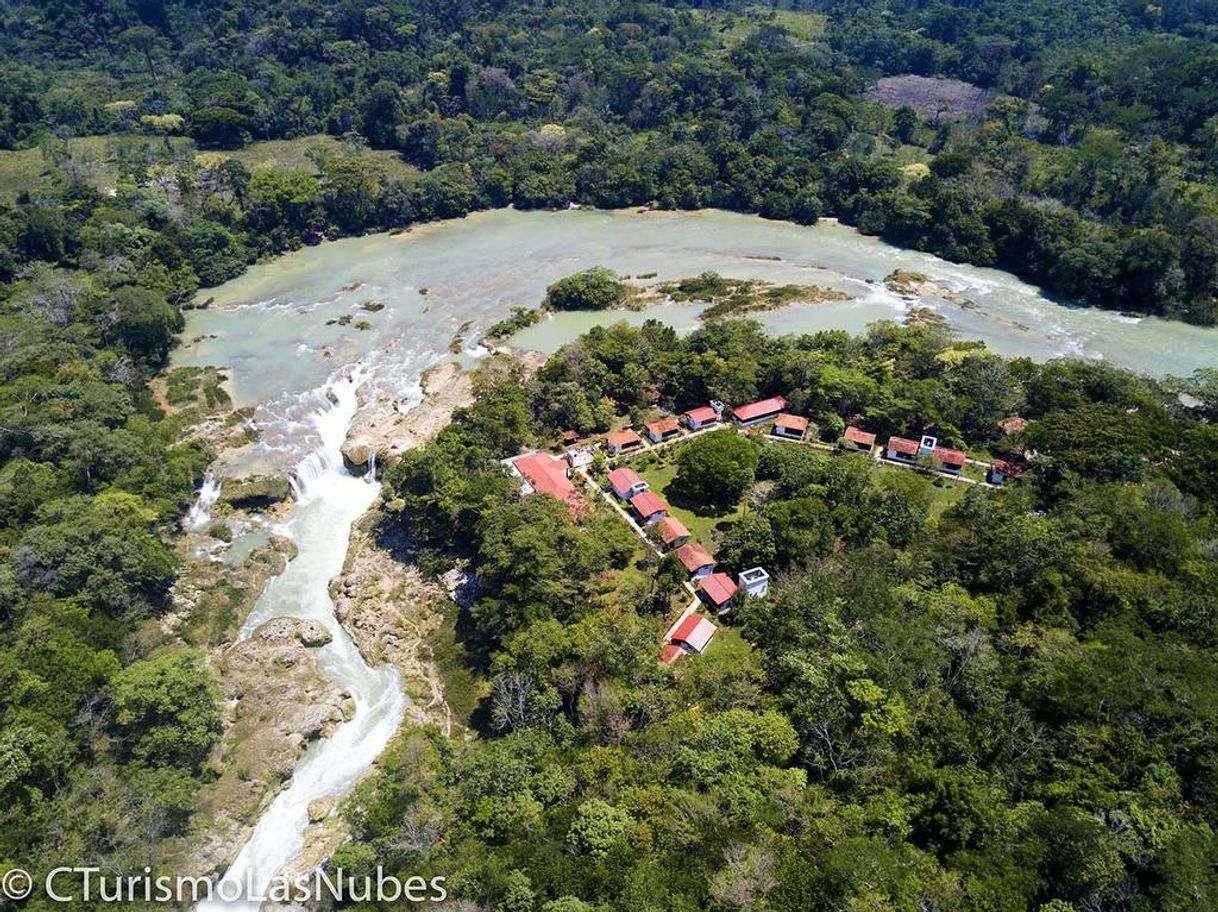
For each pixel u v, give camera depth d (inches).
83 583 3287.4
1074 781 2272.4
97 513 3499.0
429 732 3024.1
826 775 2455.7
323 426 4773.6
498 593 3371.1
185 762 2876.5
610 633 2940.5
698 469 3897.6
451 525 3843.5
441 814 2487.7
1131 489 3400.6
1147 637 2751.0
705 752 2444.6
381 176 7529.5
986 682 2603.3
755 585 3363.7
